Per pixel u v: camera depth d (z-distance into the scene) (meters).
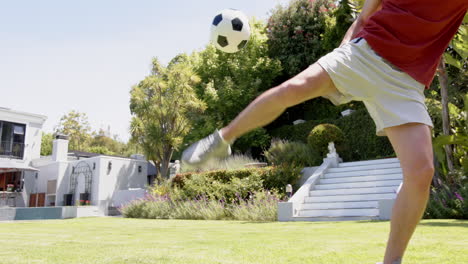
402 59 1.42
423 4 1.44
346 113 15.87
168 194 13.02
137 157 22.61
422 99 1.46
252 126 1.25
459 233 3.57
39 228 6.76
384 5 1.53
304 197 9.66
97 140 47.84
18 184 21.53
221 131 1.25
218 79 20.19
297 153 13.35
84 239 4.27
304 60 19.30
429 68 1.47
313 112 19.39
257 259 2.37
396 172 9.80
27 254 2.86
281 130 18.31
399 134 1.40
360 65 1.40
